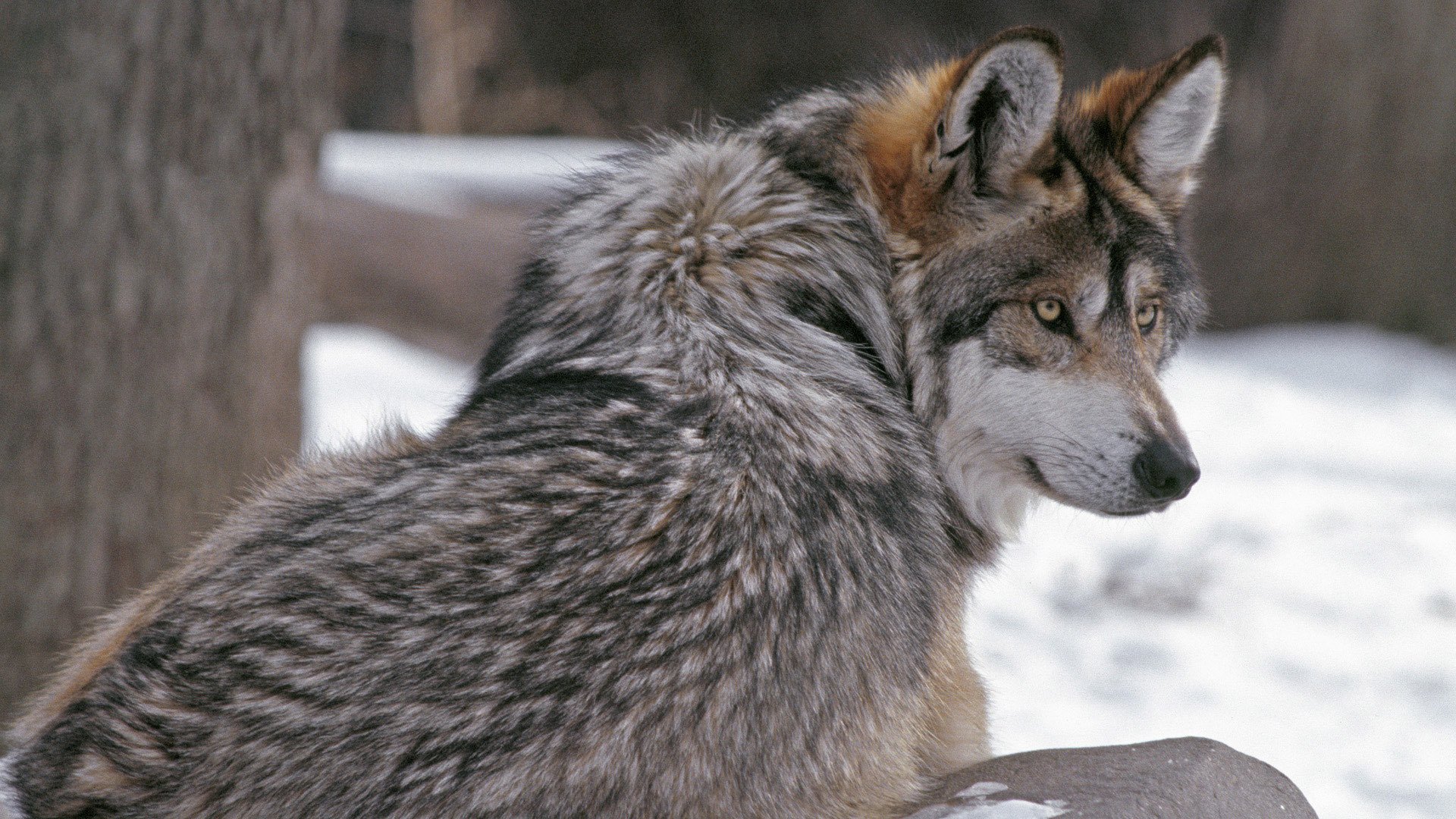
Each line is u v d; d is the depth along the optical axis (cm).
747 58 3650
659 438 499
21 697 1009
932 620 546
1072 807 520
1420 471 1936
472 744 437
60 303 997
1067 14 3344
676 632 459
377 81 4750
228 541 533
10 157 980
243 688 448
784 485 501
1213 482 1872
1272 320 2808
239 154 1070
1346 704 1189
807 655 480
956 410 615
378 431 615
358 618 453
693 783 452
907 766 540
